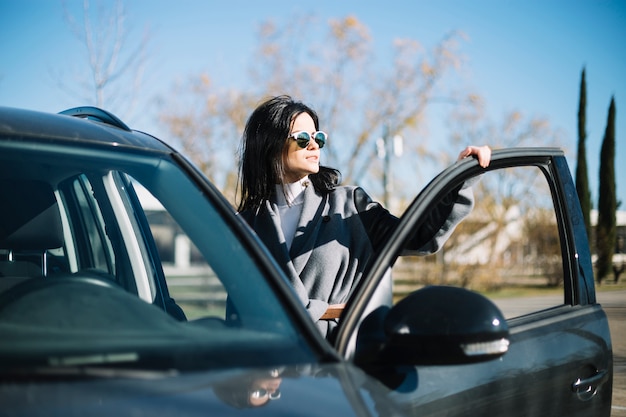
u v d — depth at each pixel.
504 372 2.26
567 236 2.74
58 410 1.38
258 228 2.97
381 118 24.91
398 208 25.22
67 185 2.74
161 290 2.82
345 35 24.50
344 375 1.72
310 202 2.95
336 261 2.85
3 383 1.45
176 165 2.29
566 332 2.57
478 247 21.09
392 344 1.85
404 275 21.53
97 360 1.57
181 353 1.64
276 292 1.91
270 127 3.02
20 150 2.08
